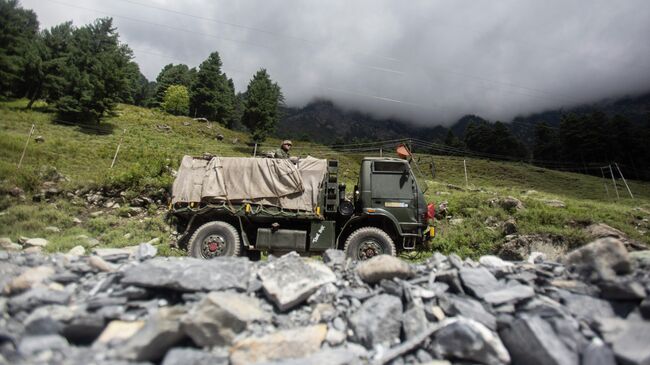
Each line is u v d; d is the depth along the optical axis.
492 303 3.52
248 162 7.67
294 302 3.52
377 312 3.34
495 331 3.22
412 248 7.68
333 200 7.54
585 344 2.89
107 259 4.66
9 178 10.55
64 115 27.84
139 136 29.34
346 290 3.89
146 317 3.23
